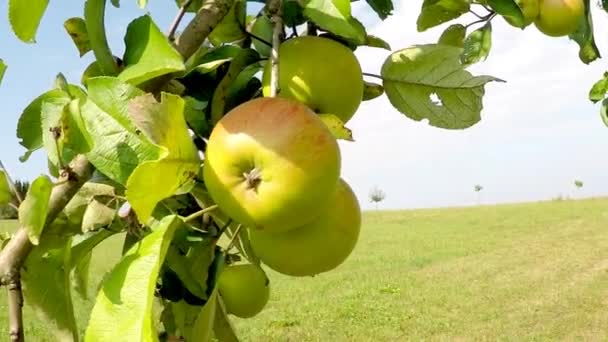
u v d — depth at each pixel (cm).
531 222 1050
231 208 35
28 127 39
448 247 800
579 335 375
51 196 37
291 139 34
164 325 49
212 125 44
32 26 36
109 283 32
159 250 33
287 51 44
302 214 35
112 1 48
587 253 675
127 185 32
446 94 53
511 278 563
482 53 76
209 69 45
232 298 48
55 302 45
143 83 39
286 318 434
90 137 35
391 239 921
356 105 46
